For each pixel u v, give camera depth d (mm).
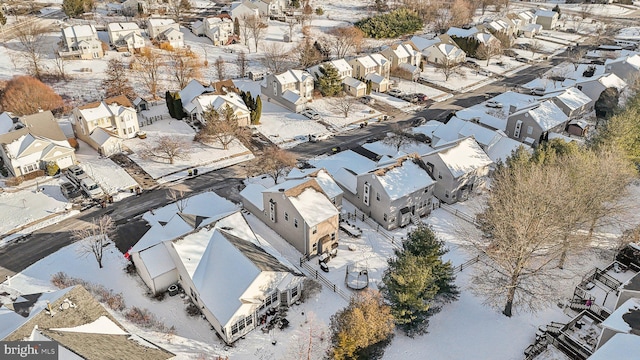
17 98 81312
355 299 40125
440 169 58906
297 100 85750
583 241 45250
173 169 66875
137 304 43562
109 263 48750
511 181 48812
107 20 132250
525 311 43219
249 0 140250
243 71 101562
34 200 59125
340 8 160125
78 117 71812
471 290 45844
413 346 39750
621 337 32406
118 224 54906
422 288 38438
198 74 97750
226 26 124375
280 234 53062
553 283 45938
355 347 35375
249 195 56594
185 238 43812
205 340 40125
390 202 52938
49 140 65500
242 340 40250
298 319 42469
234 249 42875
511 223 40531
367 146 73188
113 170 65938
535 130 72500
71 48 103688
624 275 45844
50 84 92312
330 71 91438
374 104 91500
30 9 140500
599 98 82625
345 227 54406
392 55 105438
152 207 58281
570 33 145375
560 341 38438
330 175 58312
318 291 45625
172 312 42812
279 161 66688
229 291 40500
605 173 47062
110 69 94688
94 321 34438
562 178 44219
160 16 136500
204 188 62719
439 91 99375
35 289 45125
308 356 37812
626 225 53219
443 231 54812
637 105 66875
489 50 116188
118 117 72500
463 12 145375
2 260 49344
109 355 31000
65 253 50281
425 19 150625
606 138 59031
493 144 67562
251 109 80625
